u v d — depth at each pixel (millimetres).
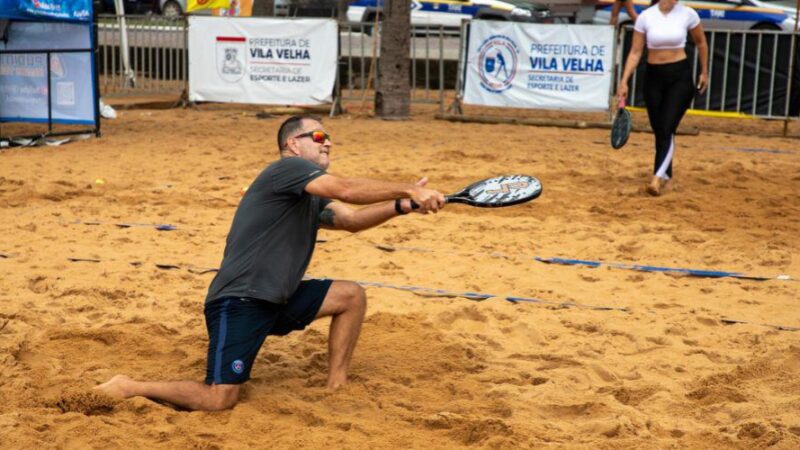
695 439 4430
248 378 4711
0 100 14797
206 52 17828
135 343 5582
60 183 10500
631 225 8969
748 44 15562
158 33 19906
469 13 22672
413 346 5629
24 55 14438
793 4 24156
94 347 5543
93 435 4250
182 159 12391
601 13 23484
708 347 5773
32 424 4324
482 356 5539
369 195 4527
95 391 4574
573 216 9344
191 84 18016
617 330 5984
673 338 5891
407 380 5133
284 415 4629
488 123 16844
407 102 17312
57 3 13305
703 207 9812
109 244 8016
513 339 5887
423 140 14344
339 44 17625
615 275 7363
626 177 11445
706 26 22281
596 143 14477
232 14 19719
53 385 4883
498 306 6426
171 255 7691
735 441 4375
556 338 5883
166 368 5242
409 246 8141
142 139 14234
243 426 4430
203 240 8188
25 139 13422
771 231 8812
